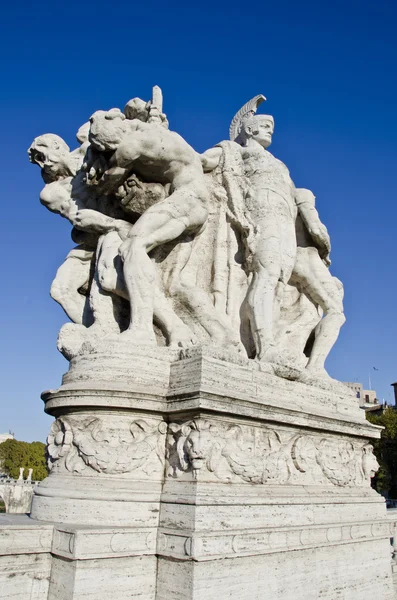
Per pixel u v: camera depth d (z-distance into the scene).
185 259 4.80
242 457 3.73
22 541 3.15
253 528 3.55
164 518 3.42
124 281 4.32
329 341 5.35
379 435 5.21
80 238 5.03
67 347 4.29
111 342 3.90
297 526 3.90
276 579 3.62
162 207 4.45
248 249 5.03
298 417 4.24
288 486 4.11
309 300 5.68
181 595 3.14
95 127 4.31
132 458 3.57
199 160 4.88
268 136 5.74
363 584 4.42
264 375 4.17
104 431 3.62
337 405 4.81
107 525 3.32
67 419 3.74
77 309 4.86
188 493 3.39
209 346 3.88
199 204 4.69
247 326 4.94
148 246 4.34
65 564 3.12
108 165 4.50
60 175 5.15
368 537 4.61
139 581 3.25
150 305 4.21
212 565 3.23
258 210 5.11
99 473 3.54
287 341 5.27
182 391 3.65
